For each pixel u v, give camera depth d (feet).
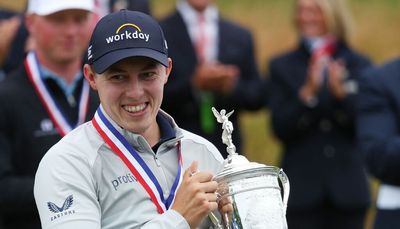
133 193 47.37
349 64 94.12
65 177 46.70
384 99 75.72
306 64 94.53
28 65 68.74
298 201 92.12
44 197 46.65
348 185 92.02
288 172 93.30
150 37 46.88
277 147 131.44
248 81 96.48
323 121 92.99
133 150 48.06
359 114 76.89
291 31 176.86
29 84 68.54
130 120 47.24
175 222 45.47
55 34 68.44
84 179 46.88
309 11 94.79
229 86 92.43
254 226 47.37
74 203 46.37
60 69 68.90
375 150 74.74
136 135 47.80
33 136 67.67
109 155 47.75
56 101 68.49
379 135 74.95
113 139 47.88
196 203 45.70
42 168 47.26
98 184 47.24
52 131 68.03
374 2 203.41
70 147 47.44
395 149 73.92
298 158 93.15
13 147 67.67
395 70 76.18
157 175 48.29
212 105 92.43
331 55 94.38
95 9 81.30
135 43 46.52
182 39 94.27
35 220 68.54
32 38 70.85
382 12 195.42
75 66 69.36
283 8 194.18
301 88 93.61
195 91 92.12
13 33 90.07
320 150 92.63
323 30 94.63
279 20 185.47
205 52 95.09
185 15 95.14
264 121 135.85
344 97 92.63
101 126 48.06
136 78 46.75
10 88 68.13
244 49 96.89
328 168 92.38
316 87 93.04
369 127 75.66
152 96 47.19
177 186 48.29
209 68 91.25
